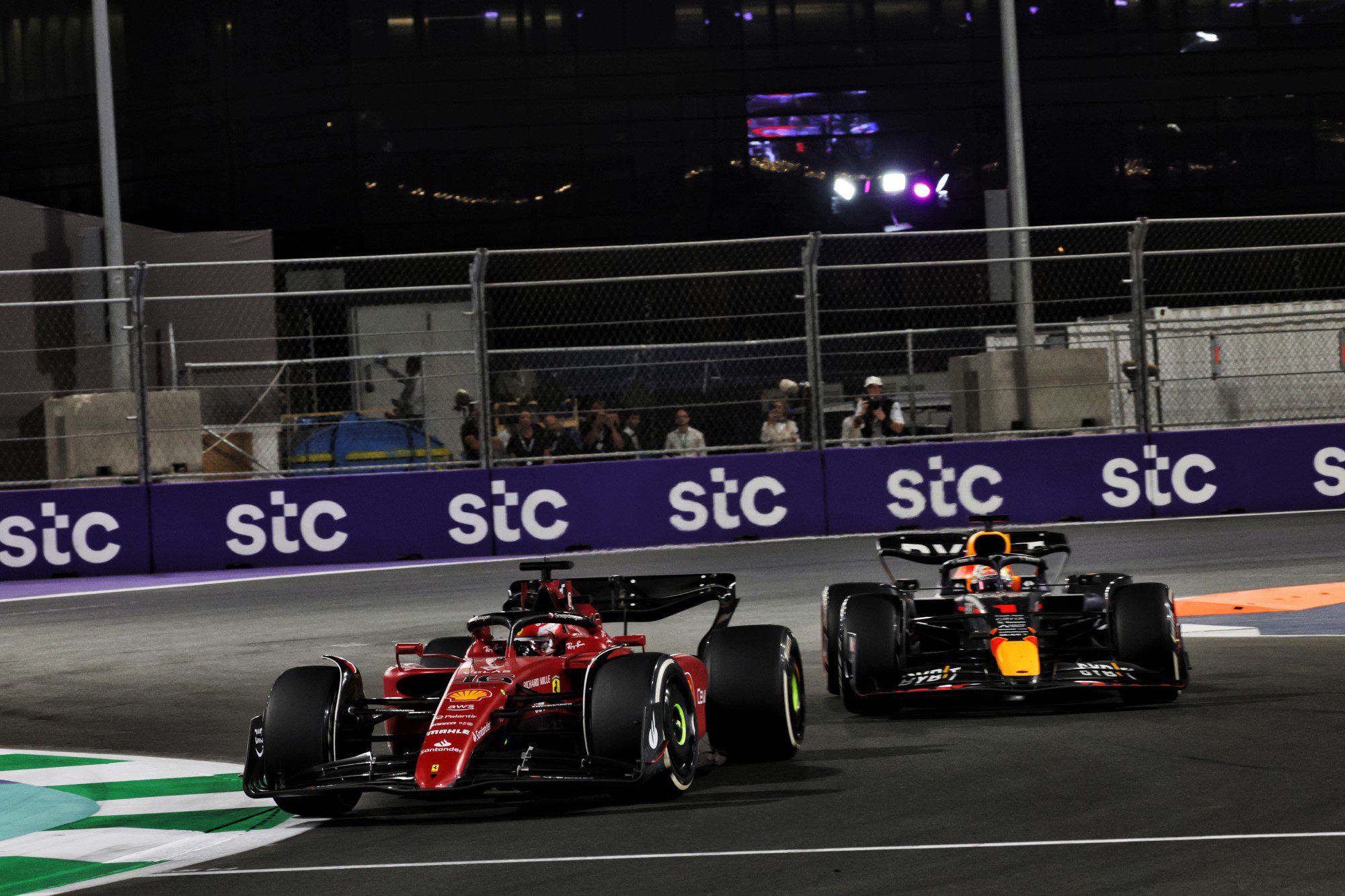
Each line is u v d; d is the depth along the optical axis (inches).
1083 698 1244.5
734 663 1016.9
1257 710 1124.5
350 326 3873.0
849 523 2600.9
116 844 906.7
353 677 944.9
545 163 4724.4
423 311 3964.1
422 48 4690.0
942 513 2600.9
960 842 768.3
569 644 979.3
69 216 3144.7
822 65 4803.2
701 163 4776.1
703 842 797.9
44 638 1919.3
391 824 912.3
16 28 4980.3
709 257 4670.3
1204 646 1493.6
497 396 2687.0
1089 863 714.2
